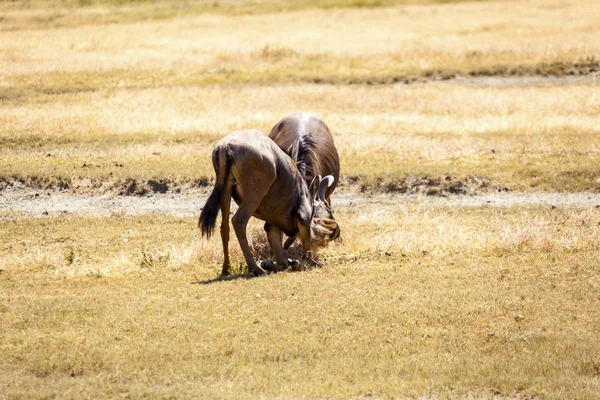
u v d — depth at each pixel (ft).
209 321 79.36
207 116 210.59
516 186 157.48
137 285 94.43
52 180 157.48
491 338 74.54
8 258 108.99
